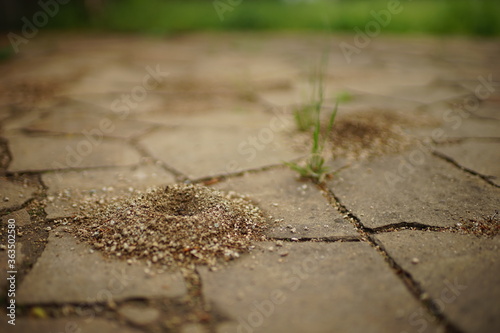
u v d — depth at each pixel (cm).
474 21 182
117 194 50
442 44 152
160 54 127
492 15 181
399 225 46
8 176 52
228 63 112
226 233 45
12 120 65
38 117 67
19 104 71
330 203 49
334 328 39
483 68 105
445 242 44
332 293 41
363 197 50
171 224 45
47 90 81
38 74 94
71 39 162
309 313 40
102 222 46
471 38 170
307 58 121
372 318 39
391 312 40
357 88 83
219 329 39
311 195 50
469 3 187
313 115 66
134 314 40
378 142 59
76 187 51
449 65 110
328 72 100
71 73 97
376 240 45
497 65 109
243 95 79
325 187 51
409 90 81
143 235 44
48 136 61
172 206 47
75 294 41
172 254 43
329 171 54
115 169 54
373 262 43
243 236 45
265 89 83
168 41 159
